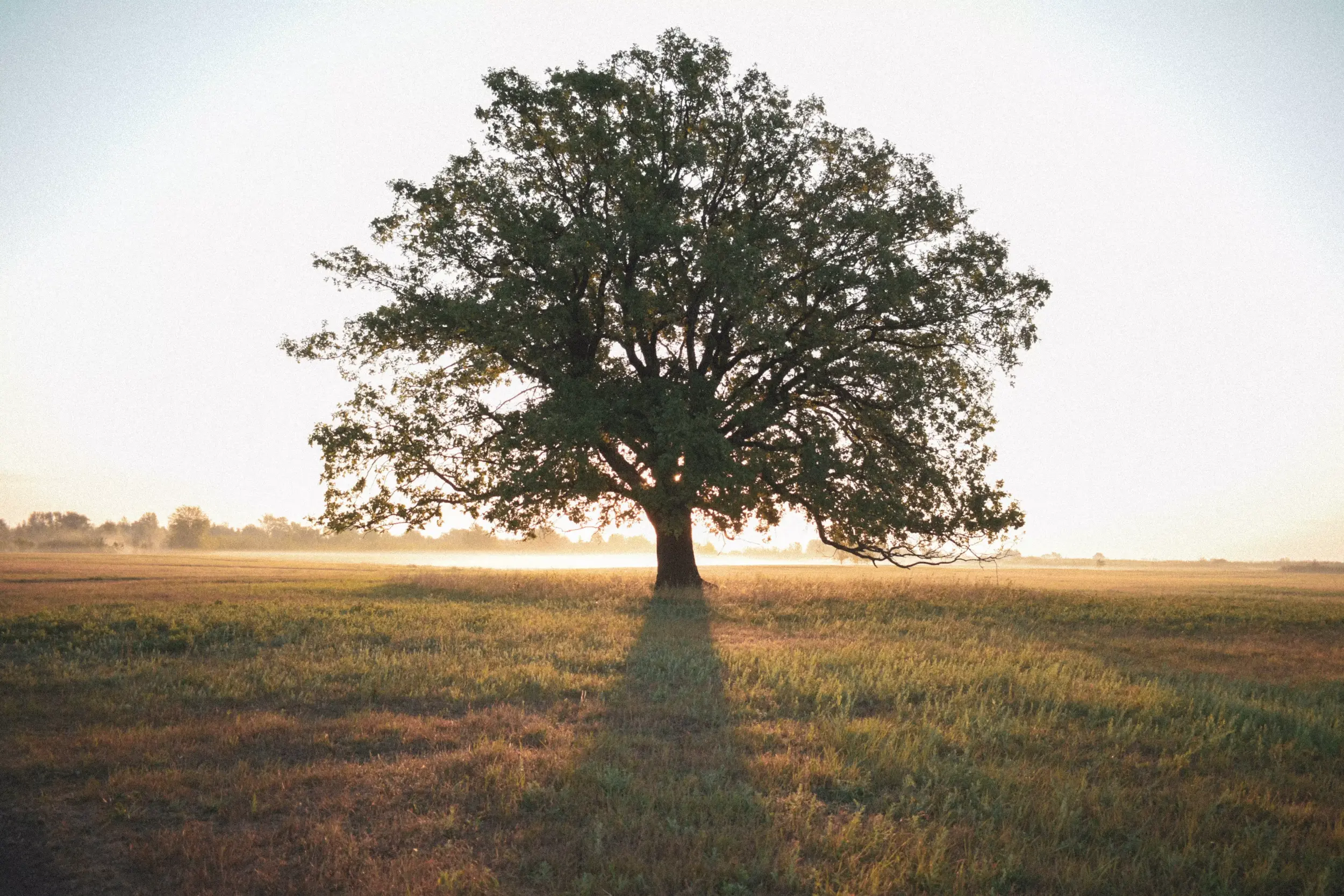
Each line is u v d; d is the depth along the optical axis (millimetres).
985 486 23766
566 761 7066
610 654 12875
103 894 4754
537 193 24781
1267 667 13859
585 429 20203
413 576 34875
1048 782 6703
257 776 6715
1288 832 5805
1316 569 147875
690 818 5828
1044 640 16609
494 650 13180
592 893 4727
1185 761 7488
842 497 23109
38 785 6566
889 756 7238
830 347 23391
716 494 22609
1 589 26078
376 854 5246
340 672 11258
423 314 22953
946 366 25531
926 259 24297
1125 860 5387
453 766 6938
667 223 20922
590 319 24266
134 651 13391
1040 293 24047
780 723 8617
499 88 24141
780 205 25328
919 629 17688
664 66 24234
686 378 24422
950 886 4832
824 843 5379
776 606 21469
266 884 4785
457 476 23422
